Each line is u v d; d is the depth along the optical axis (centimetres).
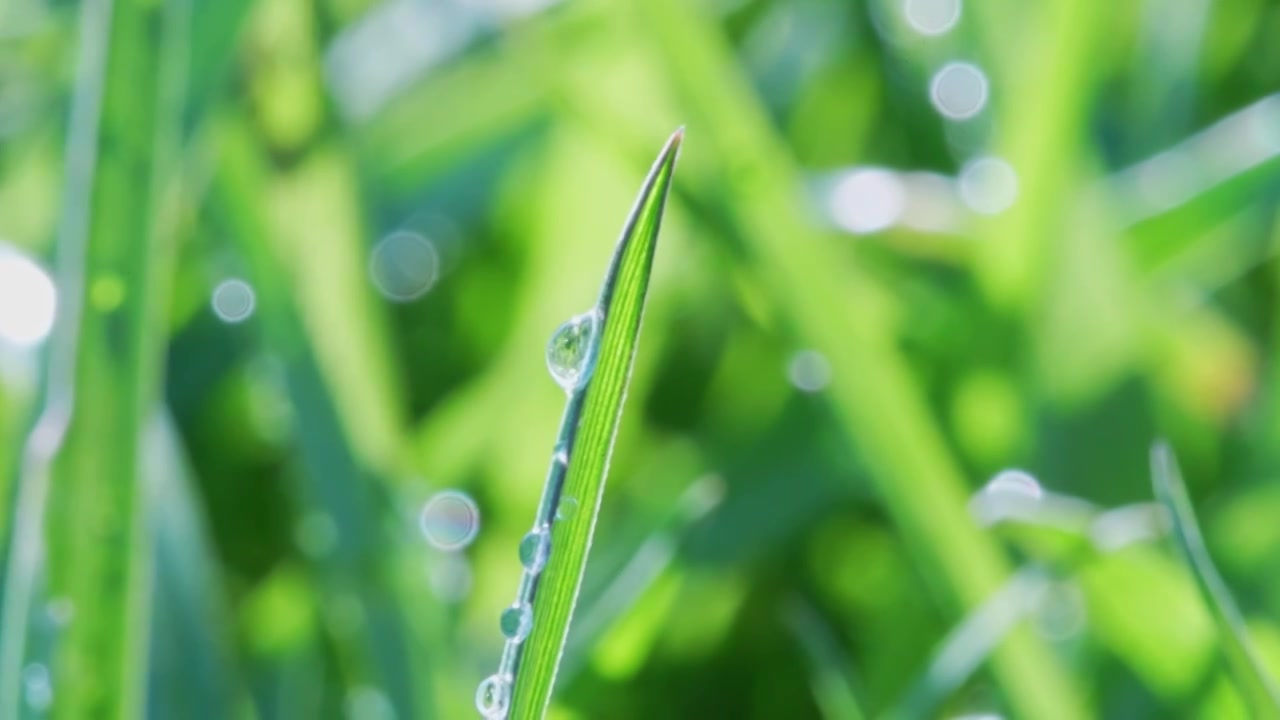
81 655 26
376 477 30
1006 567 29
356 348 33
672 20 32
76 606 26
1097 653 31
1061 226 36
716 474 37
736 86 32
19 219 40
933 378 38
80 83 26
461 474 37
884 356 30
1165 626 29
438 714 29
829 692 31
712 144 31
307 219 35
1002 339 36
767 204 31
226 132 34
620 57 41
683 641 36
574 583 23
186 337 41
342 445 30
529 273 42
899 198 40
